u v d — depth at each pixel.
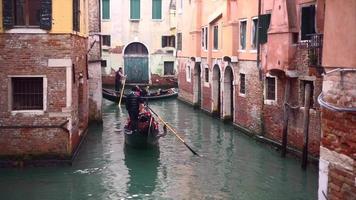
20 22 10.95
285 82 13.07
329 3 5.54
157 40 31.83
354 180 5.16
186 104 24.83
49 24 10.84
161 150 13.97
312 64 10.80
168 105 24.62
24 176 10.85
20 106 11.23
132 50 31.84
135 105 13.84
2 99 11.03
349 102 5.20
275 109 13.96
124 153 13.48
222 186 10.56
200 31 22.44
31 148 11.25
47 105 11.15
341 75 5.31
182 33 26.00
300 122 12.41
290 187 10.44
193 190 10.30
